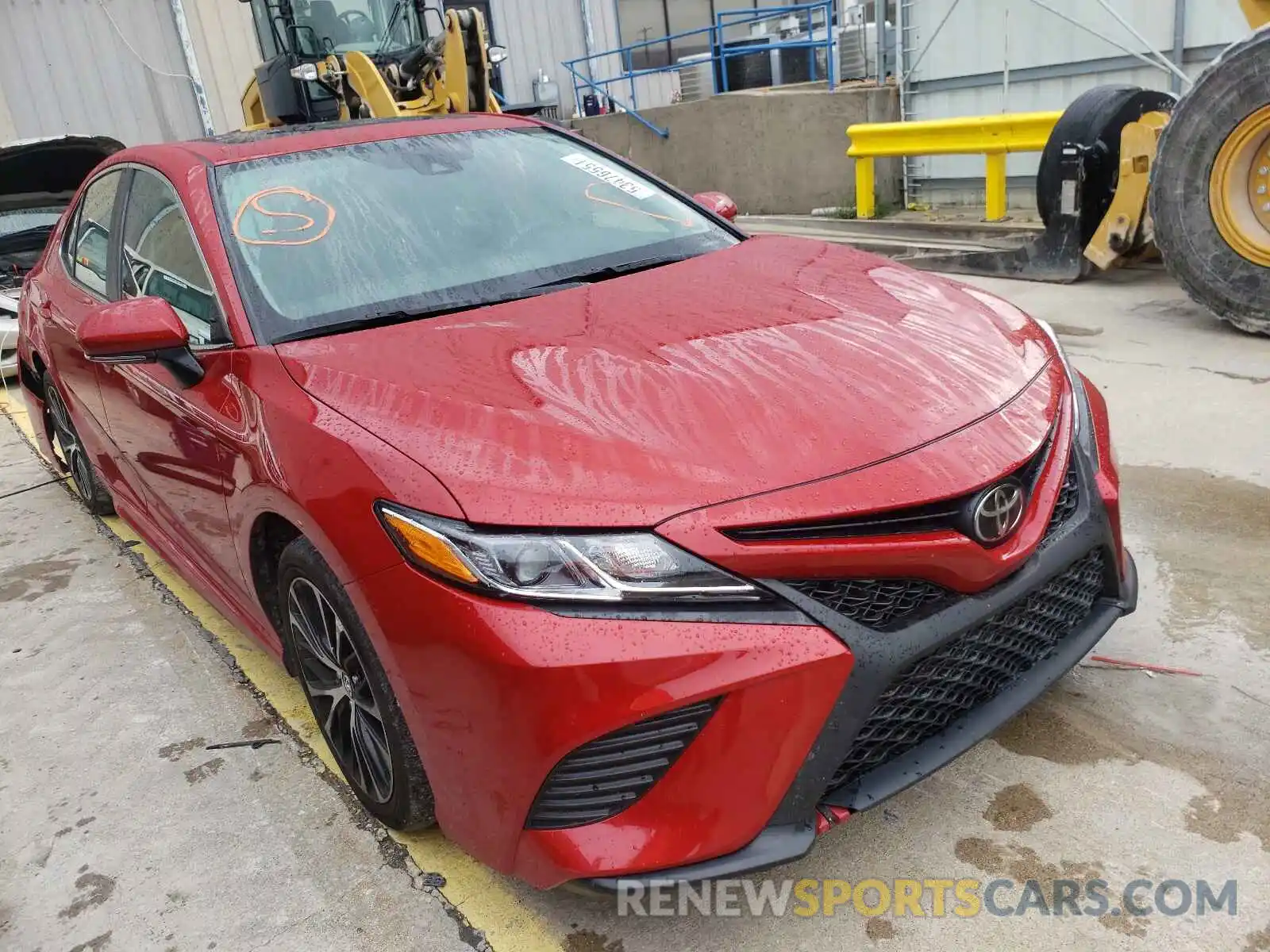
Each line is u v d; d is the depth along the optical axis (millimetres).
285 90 9031
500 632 1650
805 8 11180
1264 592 2852
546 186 3055
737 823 1689
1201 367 4660
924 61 9227
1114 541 2148
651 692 1613
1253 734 2309
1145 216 5973
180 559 3170
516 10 16609
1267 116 4613
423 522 1751
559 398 1944
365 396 2051
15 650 3367
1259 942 1792
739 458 1771
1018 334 2373
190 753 2697
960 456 1826
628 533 1666
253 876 2223
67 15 14016
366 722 2170
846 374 2025
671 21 17797
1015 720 2445
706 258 2832
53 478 5227
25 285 4422
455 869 2170
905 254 7754
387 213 2785
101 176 3650
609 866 1674
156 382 2721
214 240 2613
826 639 1678
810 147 10078
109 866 2311
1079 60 7977
